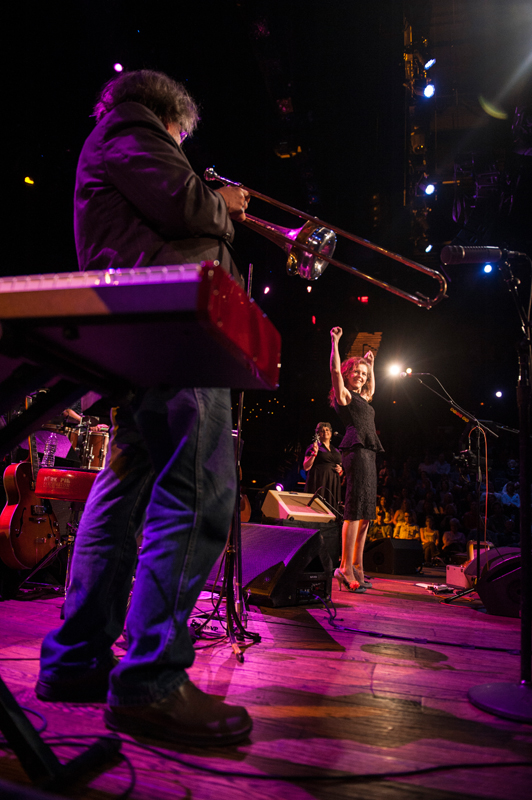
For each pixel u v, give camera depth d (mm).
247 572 3162
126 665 1333
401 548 5508
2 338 955
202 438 1397
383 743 1367
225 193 1654
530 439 1800
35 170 6137
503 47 10039
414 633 2645
